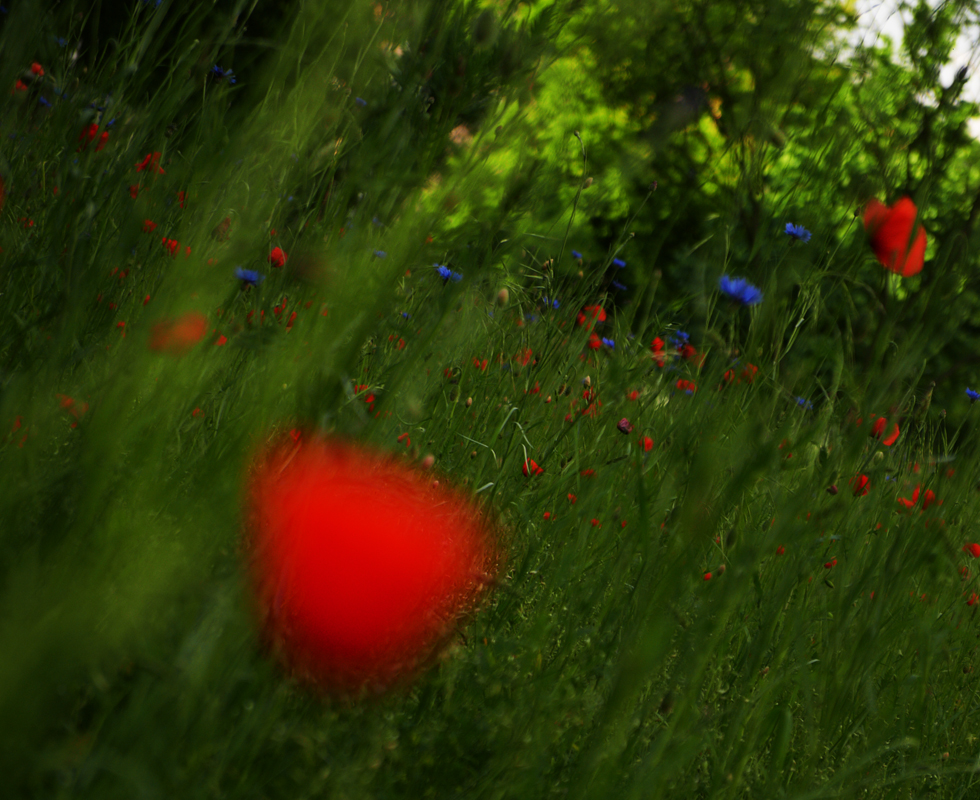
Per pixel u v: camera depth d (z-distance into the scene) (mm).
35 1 1011
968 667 2221
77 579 418
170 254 946
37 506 603
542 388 2410
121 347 661
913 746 1719
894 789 1643
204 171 739
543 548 1894
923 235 1053
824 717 1364
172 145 1155
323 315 808
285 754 1020
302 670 992
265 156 776
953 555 1647
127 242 823
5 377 776
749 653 1554
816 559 1570
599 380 2379
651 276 2002
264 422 677
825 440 1163
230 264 665
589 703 1242
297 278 775
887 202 1102
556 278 2717
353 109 879
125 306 882
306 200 1010
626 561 1529
